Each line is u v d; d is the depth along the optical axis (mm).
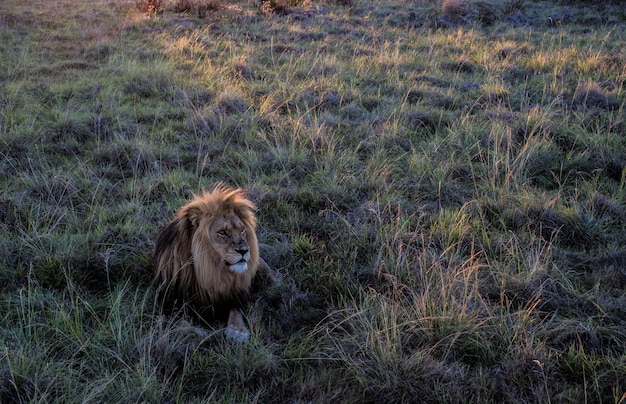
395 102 10078
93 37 13977
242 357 4273
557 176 7590
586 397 3971
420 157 7898
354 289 5262
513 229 6395
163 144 8039
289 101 9758
